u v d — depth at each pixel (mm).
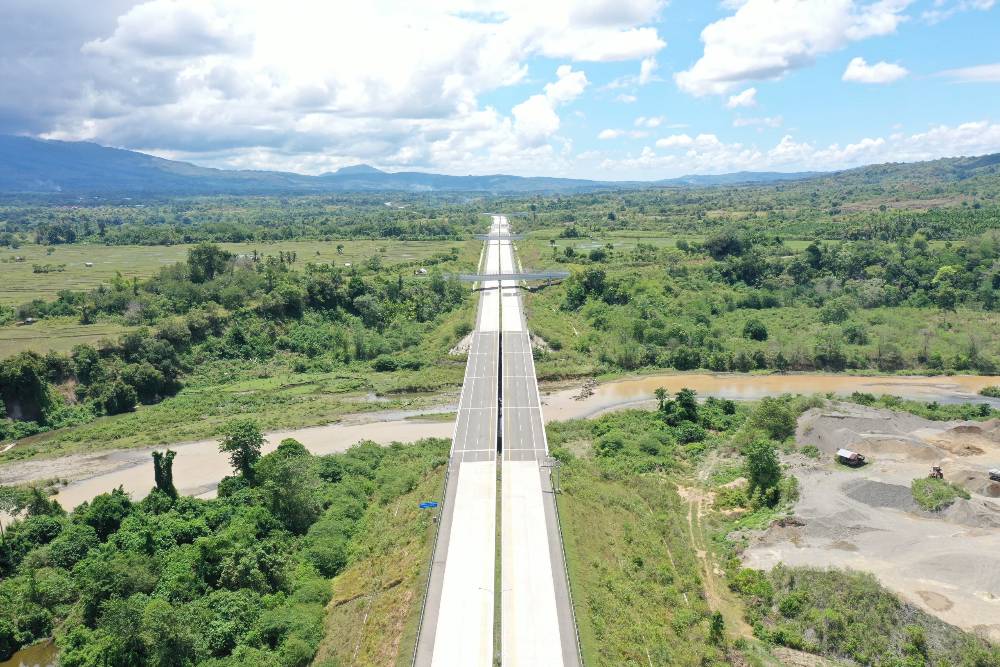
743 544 88312
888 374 168250
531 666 63562
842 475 99875
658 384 163750
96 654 68375
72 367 153000
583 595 73375
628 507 97125
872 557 80312
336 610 78312
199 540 82000
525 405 130375
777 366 171750
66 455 128375
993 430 110938
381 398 157500
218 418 145625
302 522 95438
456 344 186875
